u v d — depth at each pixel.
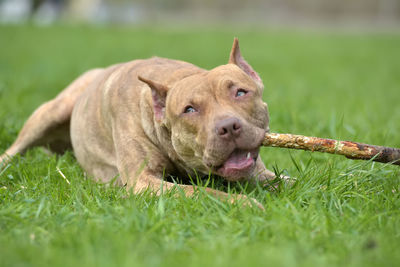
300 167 7.04
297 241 4.64
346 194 6.00
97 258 4.26
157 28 49.41
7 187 6.86
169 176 7.16
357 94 15.81
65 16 60.81
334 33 48.91
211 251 4.39
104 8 60.50
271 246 4.58
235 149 5.89
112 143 7.56
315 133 9.34
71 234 4.78
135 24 56.03
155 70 7.18
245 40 36.91
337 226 5.02
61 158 8.30
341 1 72.56
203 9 77.06
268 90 14.91
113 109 7.28
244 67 6.84
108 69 8.27
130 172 6.85
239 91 6.17
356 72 22.44
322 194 5.87
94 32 39.84
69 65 20.59
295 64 24.80
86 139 7.96
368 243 4.58
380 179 6.41
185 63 7.40
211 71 6.36
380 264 4.21
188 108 6.13
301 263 4.13
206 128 5.91
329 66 24.53
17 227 5.12
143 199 5.88
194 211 5.55
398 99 15.18
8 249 4.45
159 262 4.19
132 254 4.28
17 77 16.56
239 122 5.75
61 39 33.56
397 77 20.95
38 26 41.97
